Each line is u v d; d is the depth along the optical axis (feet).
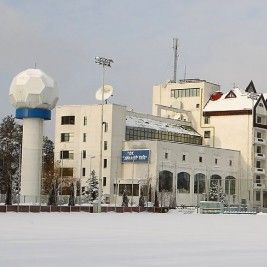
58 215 206.59
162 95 476.54
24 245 72.49
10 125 501.97
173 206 338.75
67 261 54.95
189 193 395.34
